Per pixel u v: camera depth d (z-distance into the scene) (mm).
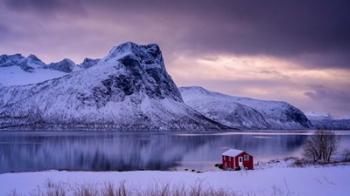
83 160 111125
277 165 71188
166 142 191625
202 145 169500
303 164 65000
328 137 80438
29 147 154750
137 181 35844
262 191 25438
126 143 185875
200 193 16719
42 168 89625
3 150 139500
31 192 27375
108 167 91938
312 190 25250
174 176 40844
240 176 36969
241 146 160500
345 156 87125
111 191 16547
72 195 20375
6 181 37000
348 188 25922
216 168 82438
